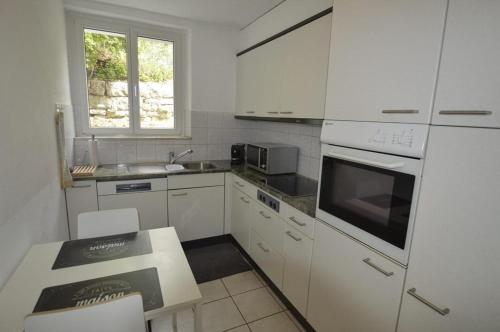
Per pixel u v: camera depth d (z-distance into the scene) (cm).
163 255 130
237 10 252
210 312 196
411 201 105
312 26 186
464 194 88
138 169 264
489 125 81
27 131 135
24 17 136
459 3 87
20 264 120
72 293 103
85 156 264
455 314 93
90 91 271
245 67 291
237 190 272
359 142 126
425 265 102
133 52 279
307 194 196
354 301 136
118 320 85
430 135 98
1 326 87
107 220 159
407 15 104
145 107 296
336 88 142
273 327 184
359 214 131
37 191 148
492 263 82
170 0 237
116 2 244
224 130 324
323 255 156
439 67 94
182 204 267
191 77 297
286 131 277
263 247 225
